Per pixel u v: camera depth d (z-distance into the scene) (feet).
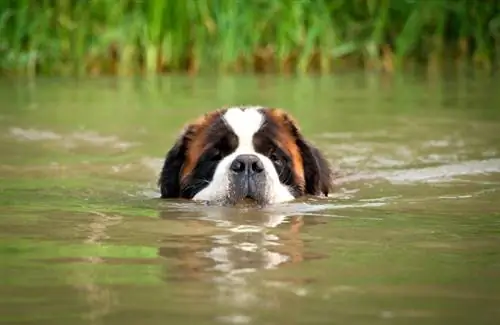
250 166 39.63
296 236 32.71
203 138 42.39
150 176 47.34
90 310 23.70
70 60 92.17
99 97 75.61
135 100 73.77
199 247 30.83
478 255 29.84
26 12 90.02
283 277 26.89
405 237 32.58
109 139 57.21
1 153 52.80
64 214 36.96
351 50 94.84
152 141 56.59
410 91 78.95
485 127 60.70
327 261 28.91
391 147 54.65
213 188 40.24
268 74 91.97
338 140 56.75
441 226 34.55
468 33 99.35
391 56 96.94
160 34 91.50
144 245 31.17
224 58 90.79
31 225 34.58
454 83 84.23
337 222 35.45
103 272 27.45
